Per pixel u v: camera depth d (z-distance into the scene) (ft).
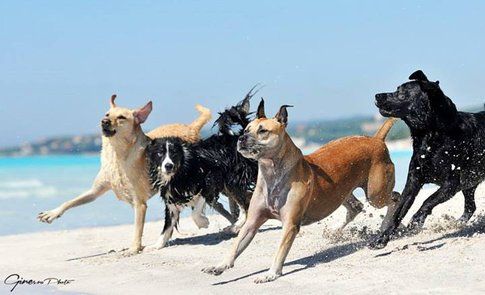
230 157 41.83
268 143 30.99
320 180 33.71
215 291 29.25
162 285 31.12
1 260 39.06
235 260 34.24
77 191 81.76
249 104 42.22
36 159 161.89
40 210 63.77
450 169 33.99
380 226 39.70
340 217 44.55
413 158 34.45
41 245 43.47
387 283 28.09
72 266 36.76
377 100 34.27
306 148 153.58
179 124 45.88
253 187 41.88
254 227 32.35
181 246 40.27
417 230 36.06
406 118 33.94
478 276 28.07
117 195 41.70
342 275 29.86
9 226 53.83
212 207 43.55
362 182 36.06
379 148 36.65
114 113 40.40
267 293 28.32
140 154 40.83
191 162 40.68
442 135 33.73
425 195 54.39
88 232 48.19
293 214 31.58
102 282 32.60
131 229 48.73
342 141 36.22
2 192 81.87
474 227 36.78
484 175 35.53
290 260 33.78
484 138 34.58
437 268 29.58
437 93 33.37
